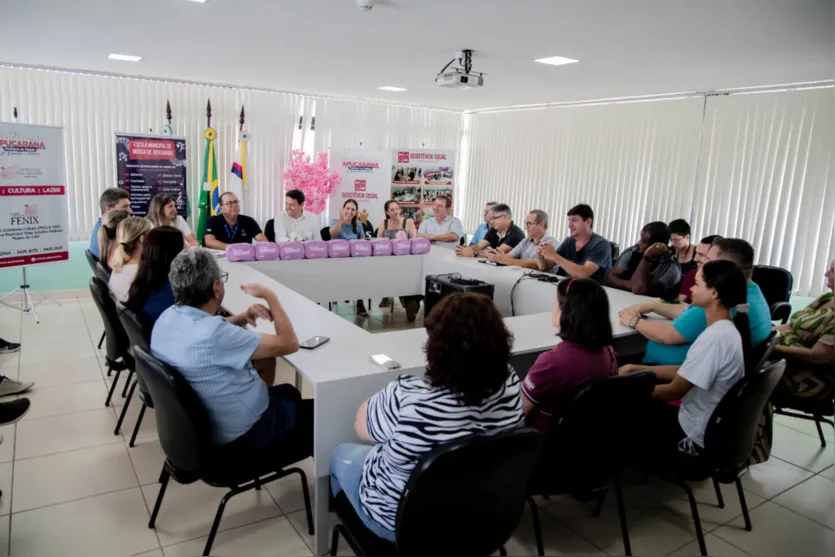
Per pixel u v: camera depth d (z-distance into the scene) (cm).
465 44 377
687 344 236
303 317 266
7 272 544
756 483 266
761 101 492
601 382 175
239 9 314
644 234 362
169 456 188
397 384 146
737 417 191
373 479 150
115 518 221
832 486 264
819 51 352
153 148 575
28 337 436
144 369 177
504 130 760
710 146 533
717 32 316
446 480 130
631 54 383
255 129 651
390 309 554
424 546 138
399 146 763
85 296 573
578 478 192
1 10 328
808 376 262
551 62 425
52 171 481
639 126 591
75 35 389
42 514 222
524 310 376
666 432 217
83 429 293
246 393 185
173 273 183
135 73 550
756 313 233
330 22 335
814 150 462
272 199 677
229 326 184
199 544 208
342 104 705
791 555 213
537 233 430
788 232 484
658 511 240
